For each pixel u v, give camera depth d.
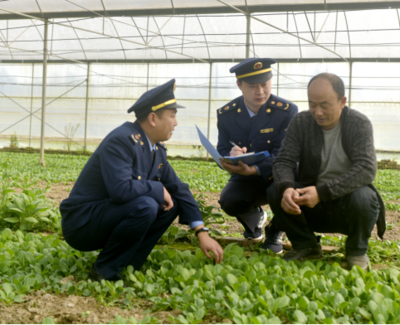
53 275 2.79
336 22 16.09
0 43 20.25
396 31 16.06
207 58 19.92
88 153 22.28
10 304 2.37
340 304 2.22
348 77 19.28
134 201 2.65
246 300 2.28
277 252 3.75
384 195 8.68
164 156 3.01
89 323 2.21
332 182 2.85
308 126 3.12
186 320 2.11
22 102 23.28
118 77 22.27
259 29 16.83
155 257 3.13
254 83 3.61
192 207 2.95
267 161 3.58
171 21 17.28
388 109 19.02
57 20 17.89
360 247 3.07
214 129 21.23
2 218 4.43
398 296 2.36
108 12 14.52
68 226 2.76
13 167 12.50
